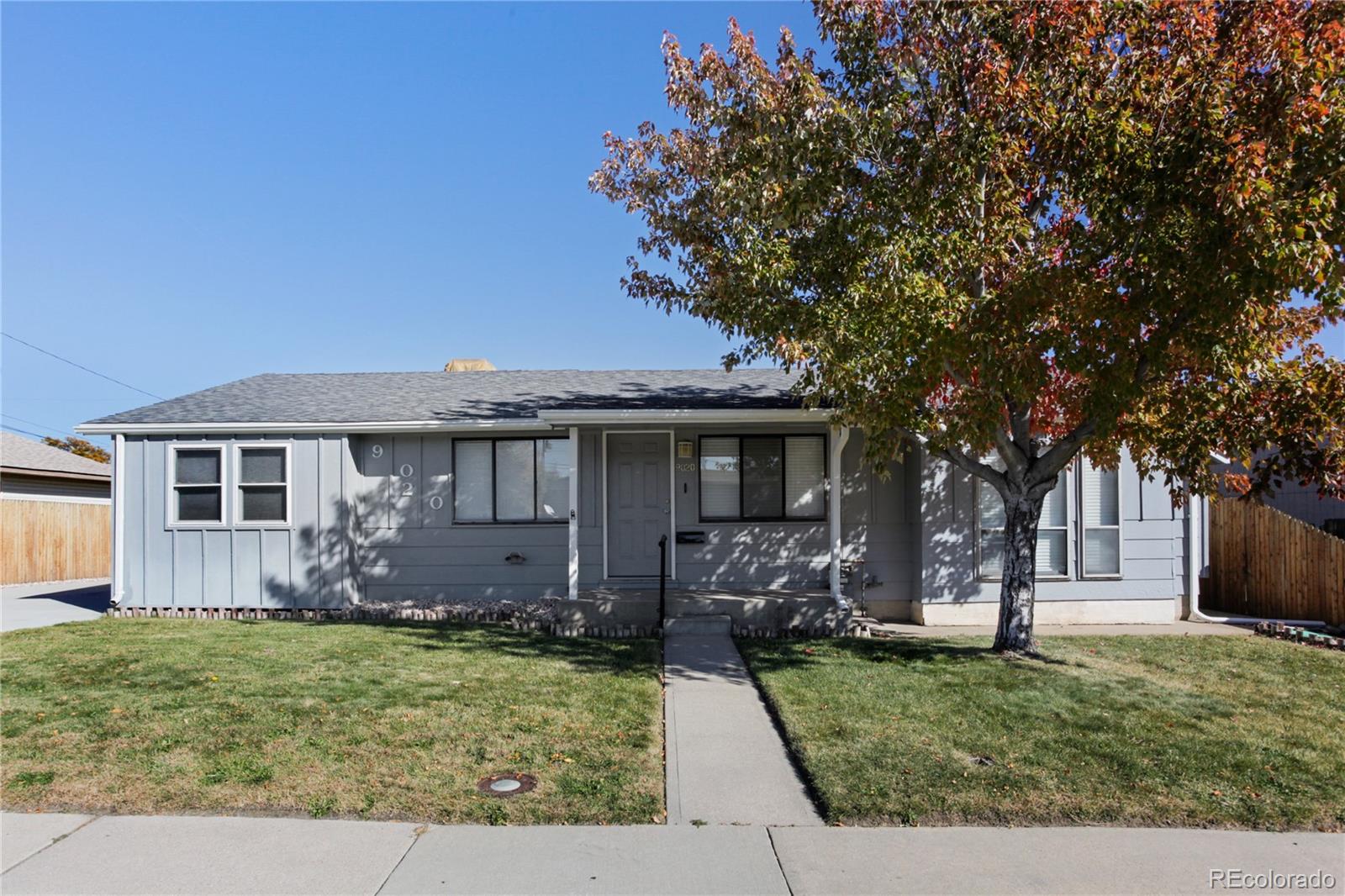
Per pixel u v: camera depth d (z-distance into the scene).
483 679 7.69
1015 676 7.99
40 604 14.11
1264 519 13.26
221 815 4.67
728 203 9.37
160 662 8.29
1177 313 7.33
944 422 8.72
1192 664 8.82
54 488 20.22
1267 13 7.12
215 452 12.56
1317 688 7.80
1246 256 6.33
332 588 12.31
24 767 5.28
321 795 4.89
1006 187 8.11
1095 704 7.01
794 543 12.38
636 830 4.59
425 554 12.66
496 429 12.20
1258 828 4.69
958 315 7.46
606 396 13.38
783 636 10.61
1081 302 7.21
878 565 12.40
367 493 12.75
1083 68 7.81
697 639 10.21
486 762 5.46
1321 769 5.52
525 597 12.55
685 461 12.44
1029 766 5.49
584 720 6.40
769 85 9.20
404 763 5.41
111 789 4.95
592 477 12.48
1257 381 8.20
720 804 4.96
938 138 8.08
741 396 13.09
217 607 12.43
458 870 4.10
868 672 8.14
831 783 5.16
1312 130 6.50
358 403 13.45
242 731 5.97
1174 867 4.22
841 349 7.75
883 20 8.39
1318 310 8.21
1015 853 4.35
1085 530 12.05
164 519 12.54
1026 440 9.19
